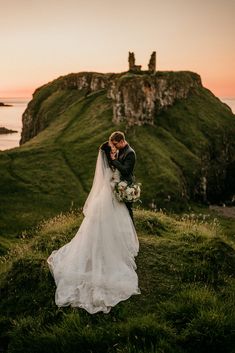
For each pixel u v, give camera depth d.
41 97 197.00
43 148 109.88
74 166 98.81
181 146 111.00
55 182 90.19
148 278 8.77
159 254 9.84
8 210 74.75
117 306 7.73
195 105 139.25
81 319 7.35
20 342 7.16
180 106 133.75
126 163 8.80
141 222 12.11
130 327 6.91
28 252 10.10
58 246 10.50
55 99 180.62
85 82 177.50
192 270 9.19
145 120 114.94
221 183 122.69
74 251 8.85
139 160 98.50
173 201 87.38
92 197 9.17
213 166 118.94
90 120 131.00
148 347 6.57
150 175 93.19
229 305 7.58
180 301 7.77
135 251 9.34
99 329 7.04
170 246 10.33
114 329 7.01
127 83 114.69
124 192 8.77
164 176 92.25
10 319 7.92
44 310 7.92
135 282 8.34
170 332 6.85
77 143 112.25
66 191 86.62
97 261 8.43
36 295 8.38
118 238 8.72
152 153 100.88
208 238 10.78
